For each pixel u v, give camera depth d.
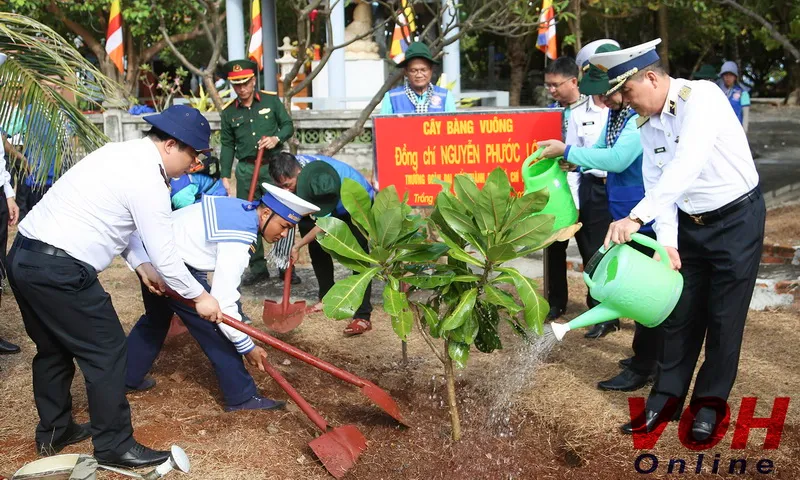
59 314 3.20
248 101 6.52
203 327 3.87
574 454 3.65
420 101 5.55
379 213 3.49
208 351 3.92
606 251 3.48
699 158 3.32
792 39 16.42
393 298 3.39
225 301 3.73
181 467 2.89
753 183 3.52
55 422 3.53
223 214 3.75
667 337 3.80
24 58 3.97
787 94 24.38
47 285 3.15
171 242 3.31
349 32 13.32
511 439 3.83
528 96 23.44
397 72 7.04
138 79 18.56
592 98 4.88
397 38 10.41
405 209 3.60
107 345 3.30
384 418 4.05
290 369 4.69
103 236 3.22
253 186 5.96
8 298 6.04
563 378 4.43
